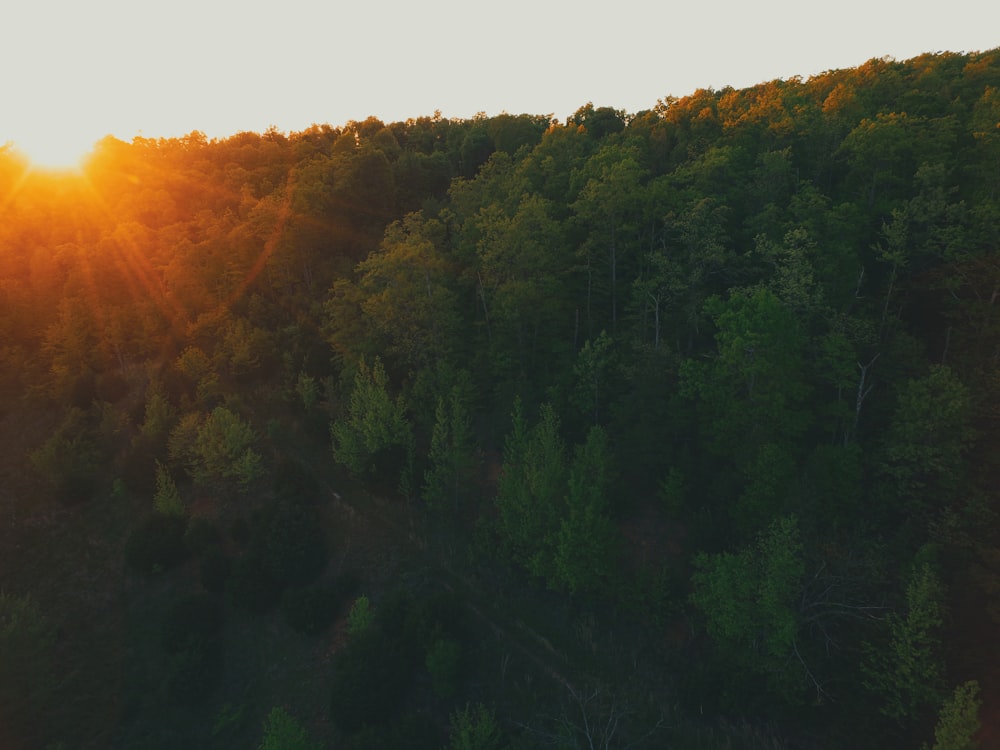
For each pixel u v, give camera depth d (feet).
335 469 155.63
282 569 128.16
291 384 174.81
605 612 115.03
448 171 279.69
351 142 281.13
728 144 166.50
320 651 117.39
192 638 121.29
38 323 202.69
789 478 105.91
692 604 109.29
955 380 96.02
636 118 259.39
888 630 86.22
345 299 164.45
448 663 102.58
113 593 140.67
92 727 115.65
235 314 196.13
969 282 111.24
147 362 194.39
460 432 128.88
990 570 87.92
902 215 116.26
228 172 276.82
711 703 96.12
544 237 146.92
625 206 141.79
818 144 157.99
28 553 153.38
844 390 121.08
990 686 78.02
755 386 110.52
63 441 167.53
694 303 130.52
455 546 131.13
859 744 82.07
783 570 86.28
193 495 155.94
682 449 122.93
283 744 85.76
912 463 102.12
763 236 122.11
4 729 108.99
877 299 124.26
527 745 92.12
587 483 116.26
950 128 137.39
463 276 160.76
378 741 93.81
